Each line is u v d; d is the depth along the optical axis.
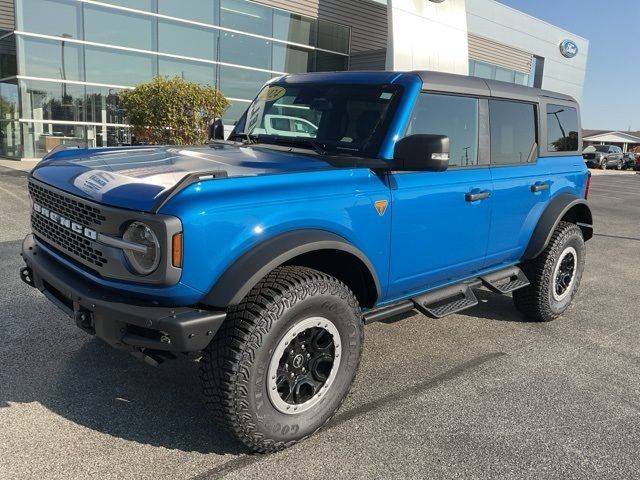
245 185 2.65
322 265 3.25
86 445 2.83
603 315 5.44
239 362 2.59
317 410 2.98
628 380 3.92
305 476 2.66
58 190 2.99
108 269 2.64
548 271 4.82
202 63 18.48
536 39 31.81
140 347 2.58
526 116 4.54
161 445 2.87
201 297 2.55
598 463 2.88
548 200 4.76
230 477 2.63
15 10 15.08
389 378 3.79
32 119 15.96
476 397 3.55
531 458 2.90
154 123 11.92
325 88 3.87
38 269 3.10
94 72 16.58
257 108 4.34
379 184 3.24
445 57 22.27
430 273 3.76
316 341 2.94
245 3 19.14
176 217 2.40
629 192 20.59
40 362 3.72
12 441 2.83
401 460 2.83
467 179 3.86
